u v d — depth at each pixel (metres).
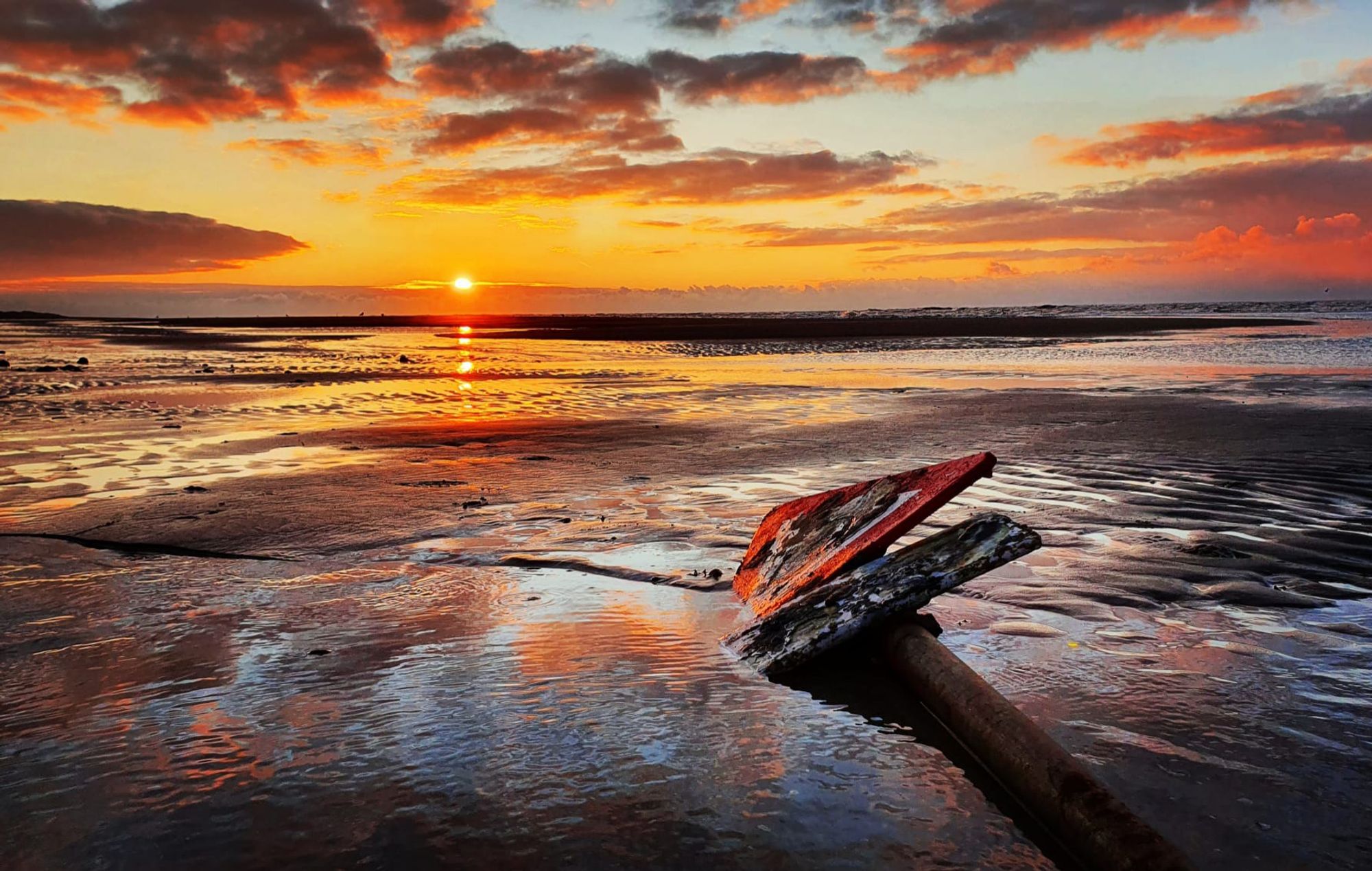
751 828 2.80
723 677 4.00
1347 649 4.22
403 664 4.11
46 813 2.87
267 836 2.74
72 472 9.19
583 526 6.81
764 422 13.07
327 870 2.58
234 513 7.22
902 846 2.71
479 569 5.72
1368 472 8.47
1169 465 9.03
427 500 7.76
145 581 5.45
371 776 3.10
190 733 3.42
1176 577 5.35
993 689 3.42
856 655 4.24
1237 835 2.73
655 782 3.07
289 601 5.05
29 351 34.56
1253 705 3.63
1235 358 26.20
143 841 2.72
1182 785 3.02
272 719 3.53
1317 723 3.47
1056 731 3.41
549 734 3.42
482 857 2.64
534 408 15.46
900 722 3.56
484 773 3.12
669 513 7.23
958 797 3.01
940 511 7.22
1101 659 4.12
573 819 2.84
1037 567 5.60
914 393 17.45
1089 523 6.72
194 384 20.47
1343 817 2.83
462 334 59.66
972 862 2.64
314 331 68.25
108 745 3.32
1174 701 3.67
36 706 3.66
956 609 4.84
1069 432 11.51
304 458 10.02
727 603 5.07
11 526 6.79
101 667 4.07
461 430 12.39
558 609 4.93
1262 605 4.84
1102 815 2.61
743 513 7.22
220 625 4.65
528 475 8.95
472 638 4.45
